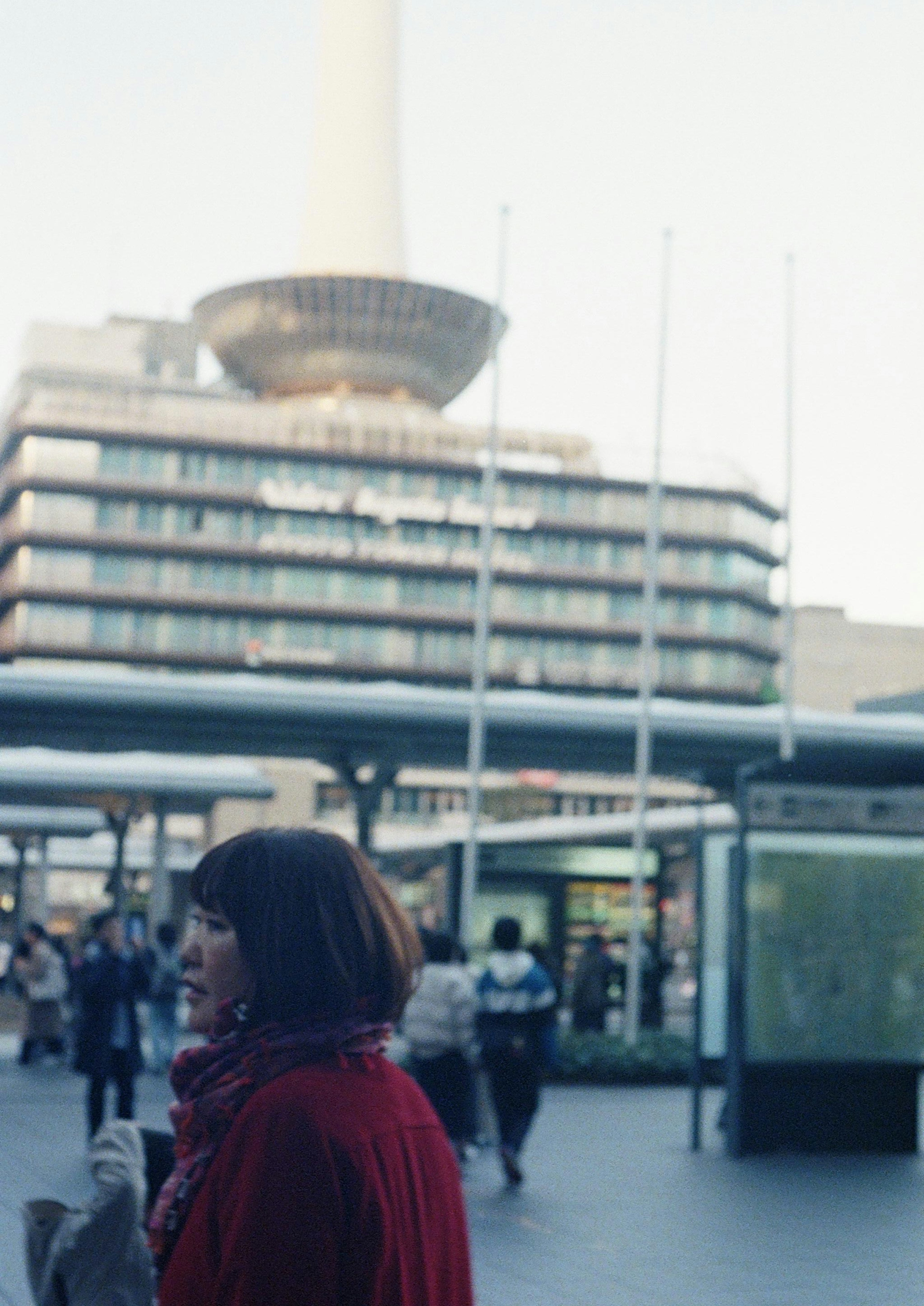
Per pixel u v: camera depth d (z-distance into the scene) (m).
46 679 28.25
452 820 96.00
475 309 120.62
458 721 29.20
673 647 105.19
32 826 32.56
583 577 103.69
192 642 98.19
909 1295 7.86
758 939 12.92
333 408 118.69
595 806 98.69
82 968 12.17
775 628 111.69
